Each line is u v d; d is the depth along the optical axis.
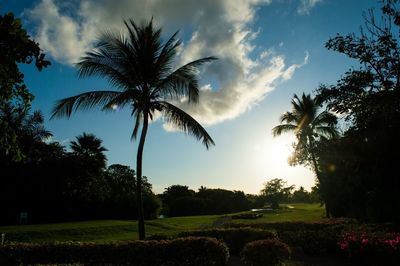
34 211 39.66
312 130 32.38
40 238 22.67
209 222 36.66
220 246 10.84
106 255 11.05
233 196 70.75
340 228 17.41
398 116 10.84
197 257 10.78
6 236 22.12
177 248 10.95
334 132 31.70
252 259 10.30
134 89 15.80
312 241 14.41
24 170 37.72
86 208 43.34
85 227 26.95
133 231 28.02
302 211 53.53
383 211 20.80
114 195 46.69
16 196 38.19
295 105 33.00
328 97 11.38
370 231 14.16
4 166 36.47
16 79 5.17
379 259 11.13
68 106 15.07
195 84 15.75
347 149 21.58
